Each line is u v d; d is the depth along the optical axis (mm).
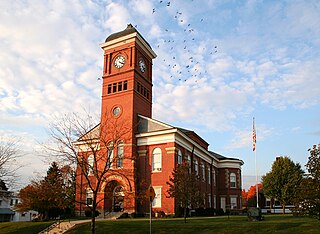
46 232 29219
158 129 43438
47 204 37344
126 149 42281
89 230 26781
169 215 38781
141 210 41281
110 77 47156
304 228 22766
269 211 65625
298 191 19219
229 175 64812
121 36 47375
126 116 44094
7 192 36812
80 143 24844
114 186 39438
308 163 18734
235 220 30828
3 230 31656
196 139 58406
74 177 23406
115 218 37812
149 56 51062
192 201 31797
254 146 50406
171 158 41406
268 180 56062
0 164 33688
